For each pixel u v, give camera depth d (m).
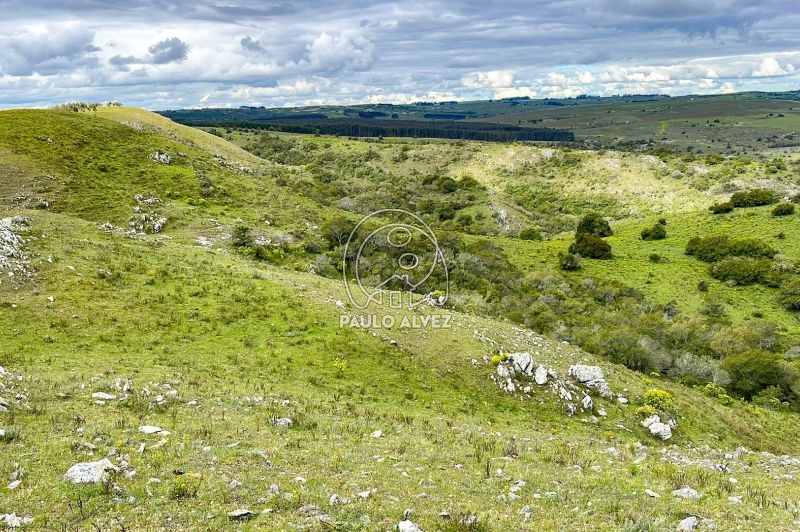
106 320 23.36
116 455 10.96
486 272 69.19
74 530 7.86
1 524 7.69
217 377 19.88
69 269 27.22
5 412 12.66
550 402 25.38
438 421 19.88
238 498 9.59
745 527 10.33
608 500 11.54
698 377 46.50
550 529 9.52
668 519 10.56
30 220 34.66
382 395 22.14
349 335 26.58
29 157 62.31
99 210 56.31
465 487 11.67
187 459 11.23
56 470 9.81
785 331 64.19
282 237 59.16
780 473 16.66
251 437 13.53
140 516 8.49
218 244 52.56
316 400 19.34
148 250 34.94
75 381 16.39
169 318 25.03
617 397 27.78
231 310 27.16
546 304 61.00
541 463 14.62
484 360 26.95
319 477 11.13
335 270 52.88
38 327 21.41
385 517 9.36
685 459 17.66
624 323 59.31
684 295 75.75
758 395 45.38
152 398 15.75
